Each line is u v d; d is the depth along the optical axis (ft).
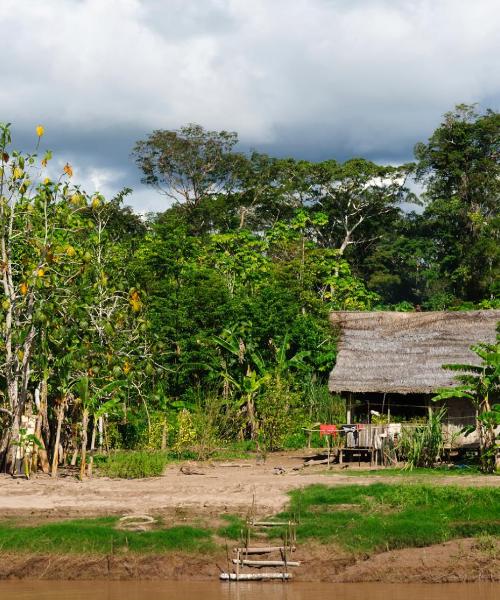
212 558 57.11
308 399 109.19
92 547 57.36
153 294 113.29
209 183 205.57
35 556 56.90
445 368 80.18
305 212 181.68
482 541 57.26
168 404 104.06
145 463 76.59
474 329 93.56
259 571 55.93
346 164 201.87
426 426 80.02
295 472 78.48
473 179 198.80
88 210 109.81
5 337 78.18
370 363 91.04
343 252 211.20
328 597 51.72
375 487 66.03
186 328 108.68
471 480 69.56
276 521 61.11
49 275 79.41
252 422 104.12
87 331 82.74
